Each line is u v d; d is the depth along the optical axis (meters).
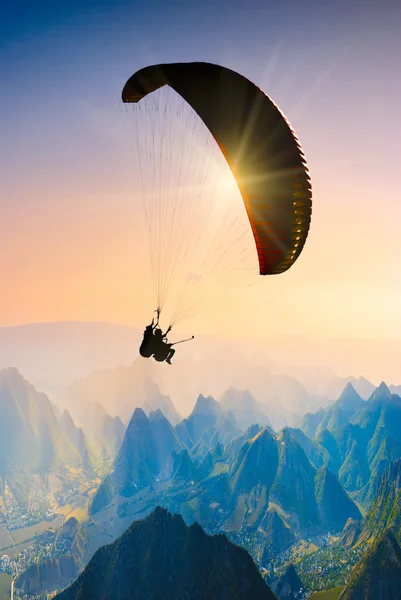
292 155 20.12
